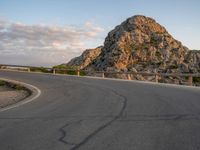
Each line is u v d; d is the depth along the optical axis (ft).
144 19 337.11
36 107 39.04
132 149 18.33
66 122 27.35
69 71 160.45
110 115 30.53
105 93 54.49
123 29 324.80
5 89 85.87
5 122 28.30
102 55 306.55
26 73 146.51
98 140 20.59
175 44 299.58
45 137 21.75
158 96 47.52
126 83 81.30
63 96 52.65
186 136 21.42
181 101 40.78
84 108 36.29
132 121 27.14
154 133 22.43
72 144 19.70
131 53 285.23
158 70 260.21
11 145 19.80
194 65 261.44
